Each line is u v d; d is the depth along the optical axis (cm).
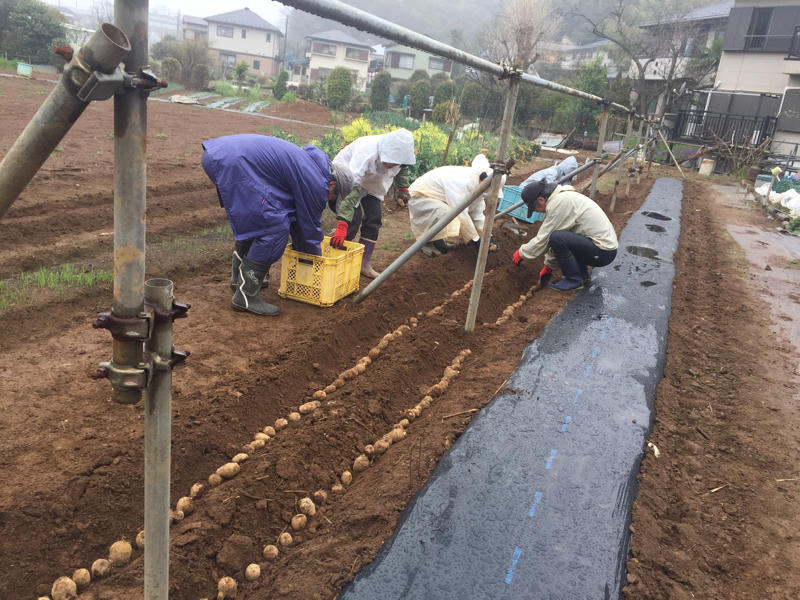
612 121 3306
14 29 3228
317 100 3916
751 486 331
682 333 544
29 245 615
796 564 276
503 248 834
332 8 242
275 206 482
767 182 1986
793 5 2753
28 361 398
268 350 451
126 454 314
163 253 639
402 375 429
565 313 550
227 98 3475
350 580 234
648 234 927
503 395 384
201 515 275
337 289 546
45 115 132
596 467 318
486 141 2231
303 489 305
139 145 138
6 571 245
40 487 282
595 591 238
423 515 269
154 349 159
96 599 233
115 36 126
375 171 580
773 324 609
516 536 262
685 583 255
